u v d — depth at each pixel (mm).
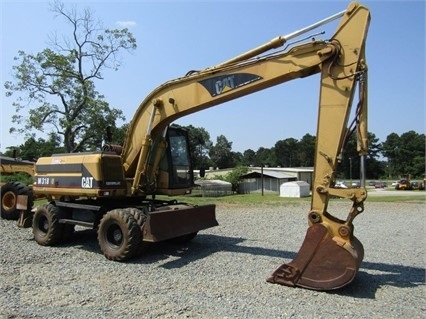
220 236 10555
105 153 8500
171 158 8977
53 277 6496
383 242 10016
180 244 9305
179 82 8023
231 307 5133
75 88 34938
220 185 31766
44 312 4949
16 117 33750
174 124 9258
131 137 8734
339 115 6160
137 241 7562
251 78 7148
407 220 14883
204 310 5031
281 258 7863
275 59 6898
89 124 34969
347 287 5988
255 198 27016
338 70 6258
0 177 14688
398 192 44625
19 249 8539
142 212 7867
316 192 6105
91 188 8289
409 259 7984
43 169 9398
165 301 5355
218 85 7523
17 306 5141
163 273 6766
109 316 4832
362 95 6109
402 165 109750
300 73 6699
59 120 34438
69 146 34656
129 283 6172
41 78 33812
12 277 6461
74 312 4957
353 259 5586
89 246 9023
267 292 5727
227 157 111500
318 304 5254
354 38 6215
